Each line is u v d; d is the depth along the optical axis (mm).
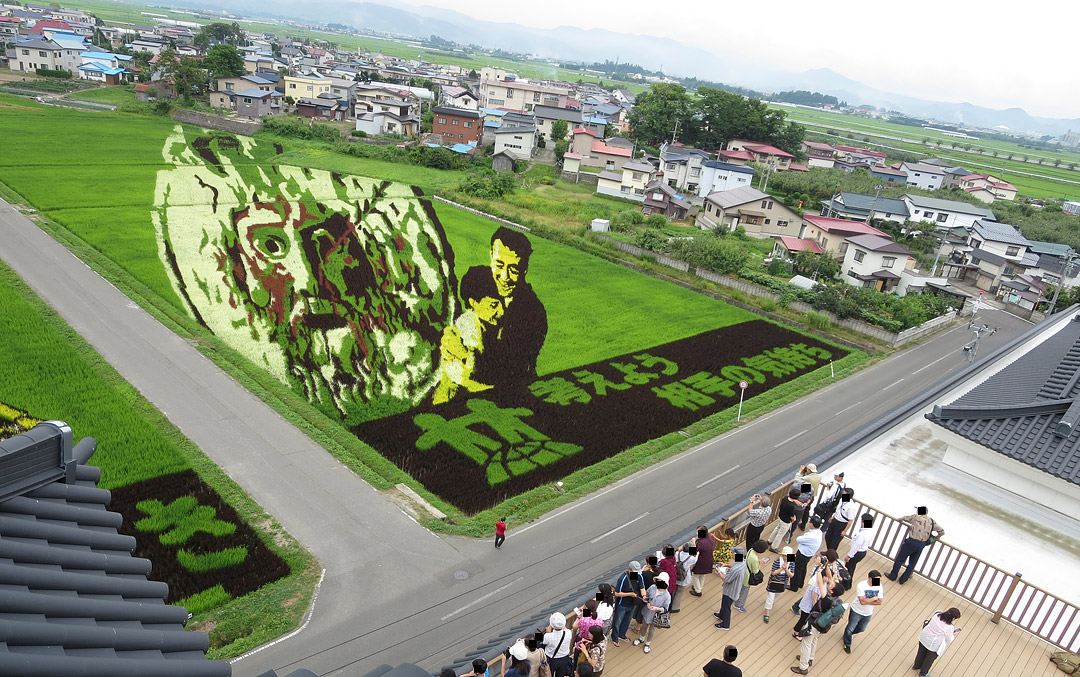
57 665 5543
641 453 29859
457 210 64375
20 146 61594
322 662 17609
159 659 6555
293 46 189125
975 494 16500
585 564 22578
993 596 12281
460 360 34844
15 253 39438
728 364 40938
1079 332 25266
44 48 105938
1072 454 14844
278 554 21125
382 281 36312
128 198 51031
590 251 59594
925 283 59219
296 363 31859
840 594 11156
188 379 29875
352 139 89562
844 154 128375
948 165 131625
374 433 28562
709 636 11492
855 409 36906
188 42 152375
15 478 6984
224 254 35062
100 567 7148
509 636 11695
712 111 118438
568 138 102562
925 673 10766
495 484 26469
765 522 12953
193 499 22672
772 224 74938
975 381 23938
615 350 40562
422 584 20906
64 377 28297
